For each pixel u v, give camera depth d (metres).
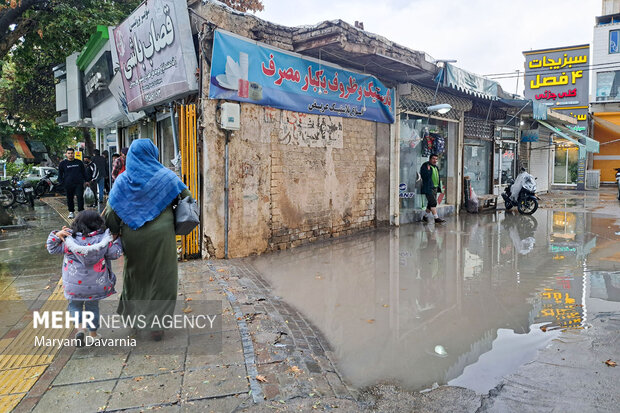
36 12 11.47
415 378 3.28
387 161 10.29
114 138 13.56
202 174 6.50
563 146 22.08
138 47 7.67
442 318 4.52
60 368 3.13
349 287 5.54
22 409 2.63
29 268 6.00
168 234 3.54
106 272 3.45
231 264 6.35
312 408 2.71
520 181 13.11
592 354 3.60
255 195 7.16
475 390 3.10
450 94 12.33
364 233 9.46
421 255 7.39
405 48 8.96
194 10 6.57
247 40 6.80
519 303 4.97
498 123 16.20
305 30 7.47
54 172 19.23
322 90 8.30
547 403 2.89
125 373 3.06
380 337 4.03
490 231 9.91
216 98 6.43
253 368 3.13
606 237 9.03
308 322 4.35
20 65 14.30
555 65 25.44
